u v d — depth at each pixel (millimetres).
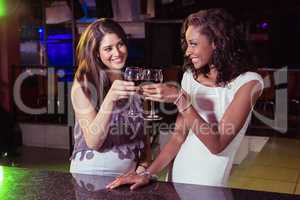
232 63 1592
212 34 1579
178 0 6629
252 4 7531
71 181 1547
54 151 5918
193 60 1646
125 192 1423
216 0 6879
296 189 4090
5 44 6590
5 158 5418
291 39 7566
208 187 1488
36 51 7348
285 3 7445
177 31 6406
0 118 5445
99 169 1701
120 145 1719
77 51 1769
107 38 1685
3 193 1417
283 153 5281
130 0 6473
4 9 6504
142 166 1792
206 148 1646
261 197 1378
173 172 1760
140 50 6445
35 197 1377
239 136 1626
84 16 6605
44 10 6883
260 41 7559
